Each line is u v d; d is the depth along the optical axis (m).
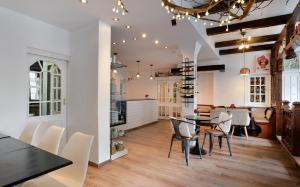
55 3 2.63
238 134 5.70
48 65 3.53
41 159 1.46
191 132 3.83
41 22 3.25
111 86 4.02
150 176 2.90
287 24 3.70
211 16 3.68
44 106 3.47
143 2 2.58
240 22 4.12
